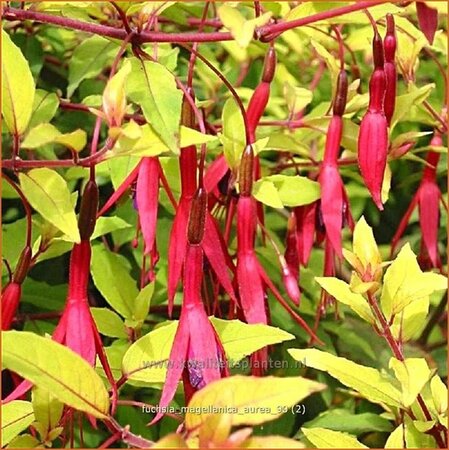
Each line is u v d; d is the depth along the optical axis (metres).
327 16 0.27
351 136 0.33
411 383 0.27
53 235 0.29
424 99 0.34
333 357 0.28
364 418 0.32
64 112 0.40
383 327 0.28
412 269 0.28
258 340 0.27
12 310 0.27
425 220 0.35
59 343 0.25
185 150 0.27
